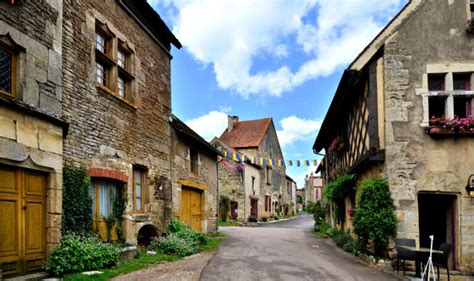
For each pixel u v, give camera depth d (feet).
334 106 33.86
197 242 29.17
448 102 23.66
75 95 19.52
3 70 15.46
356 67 25.93
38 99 16.58
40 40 17.01
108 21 23.04
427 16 24.56
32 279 15.10
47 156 16.65
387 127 23.82
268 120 95.81
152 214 27.50
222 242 35.27
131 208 24.26
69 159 18.79
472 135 23.45
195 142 36.91
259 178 87.56
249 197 79.41
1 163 14.58
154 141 28.73
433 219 25.32
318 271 21.36
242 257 25.93
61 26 18.51
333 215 43.37
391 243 22.90
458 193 23.20
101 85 21.54
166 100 31.63
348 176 31.78
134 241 24.16
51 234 16.66
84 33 20.57
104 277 16.75
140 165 26.18
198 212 38.68
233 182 77.05
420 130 23.71
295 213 133.08
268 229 55.52
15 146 15.03
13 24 15.61
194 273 19.67
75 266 16.58
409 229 22.94
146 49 28.30
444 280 21.65
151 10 27.63
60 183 17.35
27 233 15.72
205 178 40.42
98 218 21.29
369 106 24.67
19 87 15.84
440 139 23.59
